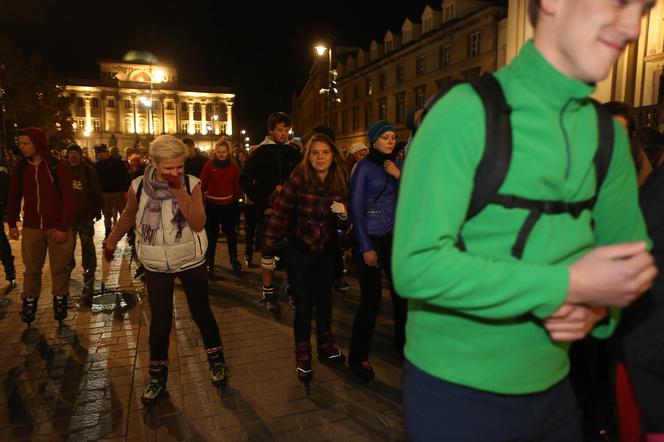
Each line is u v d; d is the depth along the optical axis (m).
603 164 1.09
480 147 0.97
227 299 5.94
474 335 1.06
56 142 36.50
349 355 3.78
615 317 1.14
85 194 6.41
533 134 0.99
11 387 3.65
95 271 7.27
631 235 1.20
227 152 7.09
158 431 3.05
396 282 0.99
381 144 3.67
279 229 3.72
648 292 1.38
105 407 3.35
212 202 6.95
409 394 1.17
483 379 1.05
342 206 3.58
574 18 0.95
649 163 2.17
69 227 4.93
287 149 5.84
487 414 1.07
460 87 1.05
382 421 3.16
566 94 0.99
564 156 1.00
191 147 8.21
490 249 1.01
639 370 1.42
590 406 2.37
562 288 0.89
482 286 0.90
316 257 3.70
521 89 1.00
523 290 0.89
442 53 29.05
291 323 5.07
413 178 1.00
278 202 3.70
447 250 0.93
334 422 3.15
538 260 0.99
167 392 3.55
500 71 1.09
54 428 3.10
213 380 3.63
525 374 1.07
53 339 4.61
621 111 2.56
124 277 7.07
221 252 9.08
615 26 0.94
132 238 9.26
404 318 3.97
